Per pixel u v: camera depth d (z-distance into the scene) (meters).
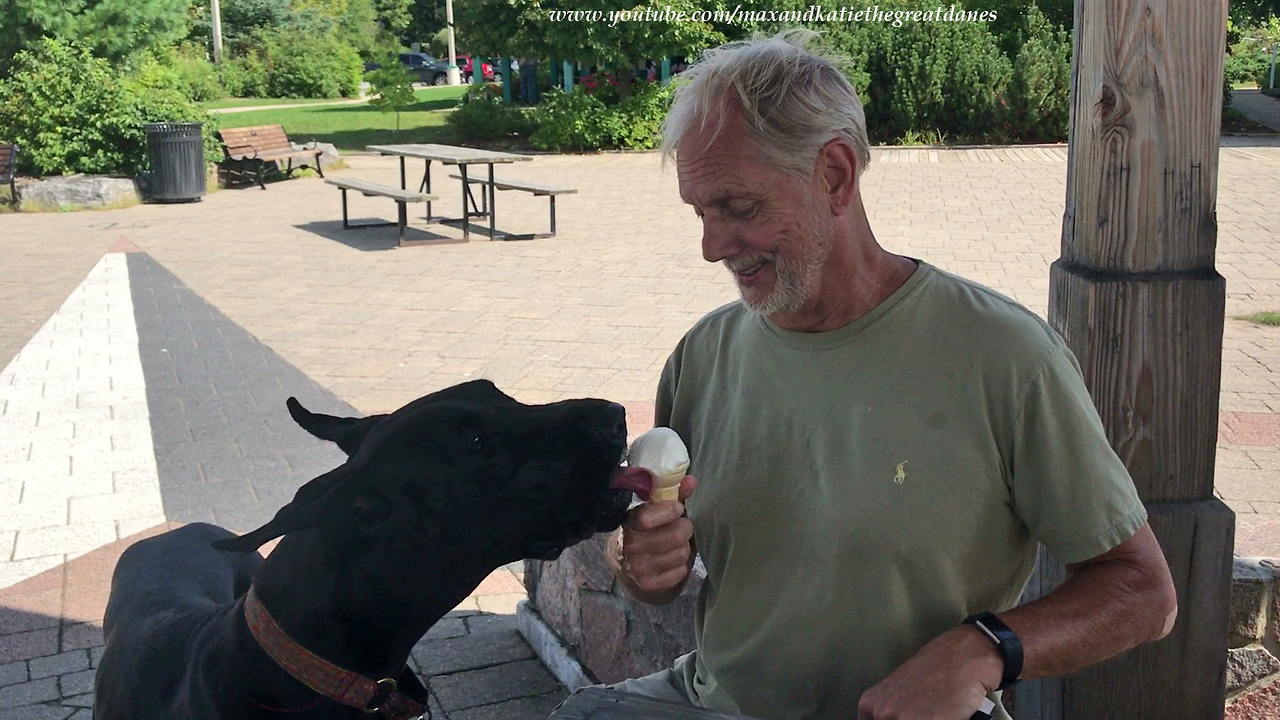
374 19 59.38
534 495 2.07
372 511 2.05
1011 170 18.27
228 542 1.92
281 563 2.18
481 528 2.08
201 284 11.13
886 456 1.93
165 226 15.00
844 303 2.00
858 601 1.95
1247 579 3.17
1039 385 1.88
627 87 23.39
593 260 11.88
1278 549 3.62
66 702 4.02
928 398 1.93
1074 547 1.87
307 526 1.99
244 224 14.97
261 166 18.84
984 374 1.90
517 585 4.93
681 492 2.10
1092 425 1.89
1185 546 2.68
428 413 2.10
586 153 22.44
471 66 57.25
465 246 12.91
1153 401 2.64
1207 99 2.54
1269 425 6.17
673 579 2.10
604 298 10.07
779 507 2.06
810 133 1.87
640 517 2.06
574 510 2.08
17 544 5.29
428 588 2.12
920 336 1.96
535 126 24.17
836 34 22.33
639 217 14.69
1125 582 1.85
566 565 4.03
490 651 4.34
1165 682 2.75
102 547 5.23
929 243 12.10
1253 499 5.13
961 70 22.05
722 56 1.94
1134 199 2.58
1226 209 13.82
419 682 2.37
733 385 2.19
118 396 7.52
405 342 8.74
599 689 2.13
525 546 2.12
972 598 1.96
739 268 1.97
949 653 1.78
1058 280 2.76
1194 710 2.78
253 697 2.19
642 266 11.50
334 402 7.29
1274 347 7.83
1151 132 2.54
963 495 1.90
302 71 45.31
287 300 10.34
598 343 8.55
